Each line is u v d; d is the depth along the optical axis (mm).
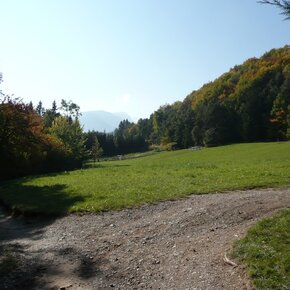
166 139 130500
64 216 15867
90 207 16219
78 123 72125
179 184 19797
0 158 38812
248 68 120562
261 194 15156
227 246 9367
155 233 11836
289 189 16625
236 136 103375
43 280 9289
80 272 9633
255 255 8180
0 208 20844
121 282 8773
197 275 8336
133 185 20641
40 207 17547
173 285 8164
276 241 8648
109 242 11664
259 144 79312
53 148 50719
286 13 9164
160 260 9664
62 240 12570
